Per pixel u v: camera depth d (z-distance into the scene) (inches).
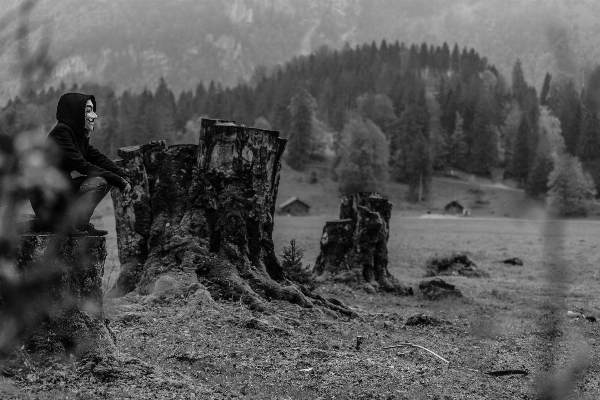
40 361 343.0
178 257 617.9
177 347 446.6
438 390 402.6
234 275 606.5
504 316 722.2
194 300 563.8
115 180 365.1
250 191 643.5
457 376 443.5
